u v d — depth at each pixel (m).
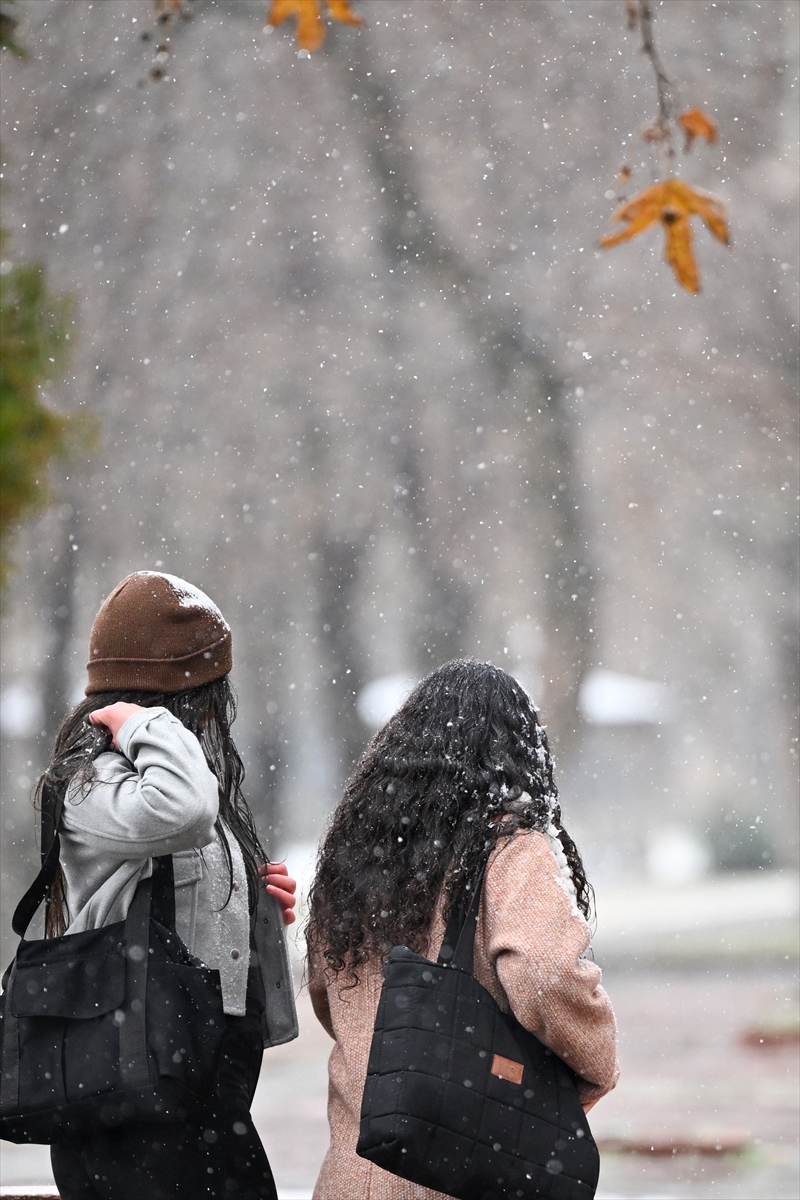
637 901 88.06
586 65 72.12
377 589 98.88
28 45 69.00
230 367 79.25
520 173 74.62
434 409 84.19
